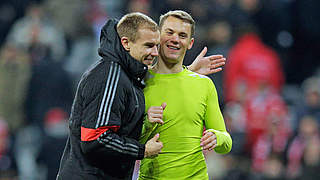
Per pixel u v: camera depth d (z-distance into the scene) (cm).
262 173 2991
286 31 3984
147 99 1503
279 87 3753
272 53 3731
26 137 3403
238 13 3659
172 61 1509
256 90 3525
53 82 3444
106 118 1338
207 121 1548
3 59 3562
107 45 1398
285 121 3181
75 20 3866
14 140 3406
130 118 1407
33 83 3469
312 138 3006
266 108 3238
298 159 2981
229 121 3188
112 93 1349
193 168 1505
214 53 3478
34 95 3459
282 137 3070
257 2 3897
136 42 1397
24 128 3438
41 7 3916
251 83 3538
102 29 1420
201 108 1520
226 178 2956
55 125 3331
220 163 2977
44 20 3856
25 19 3862
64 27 3862
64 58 3741
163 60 1523
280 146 3041
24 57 3581
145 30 1395
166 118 1491
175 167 1491
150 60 1427
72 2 3900
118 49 1390
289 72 3953
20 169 3344
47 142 3241
